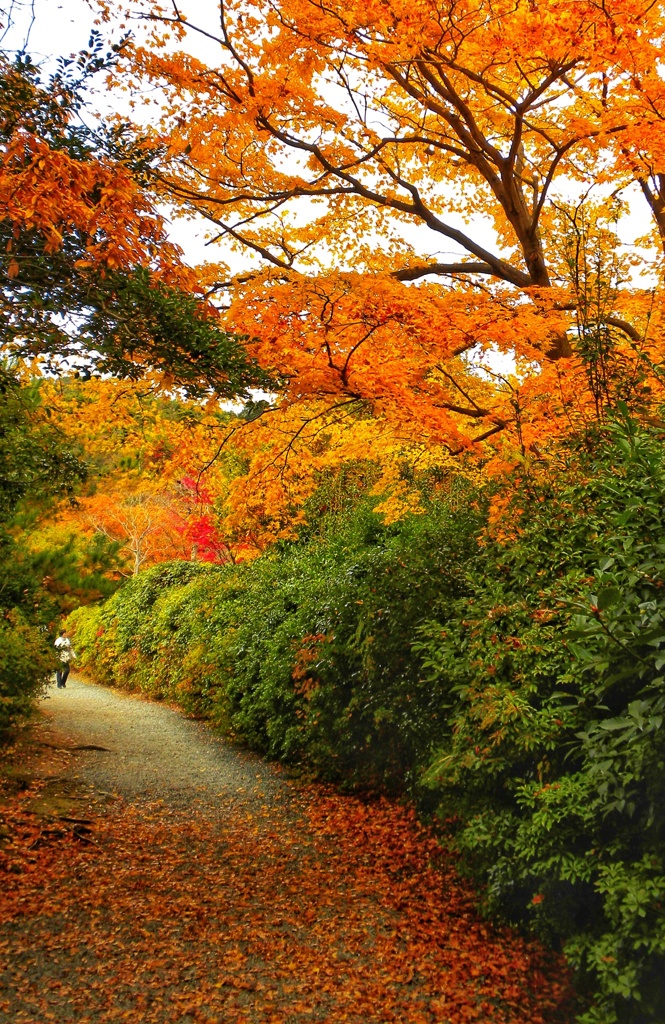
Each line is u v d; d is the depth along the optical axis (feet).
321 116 24.44
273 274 21.91
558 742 13.14
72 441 30.91
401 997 12.71
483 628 15.49
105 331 17.57
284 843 20.89
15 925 14.66
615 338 20.21
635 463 11.89
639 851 11.10
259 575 42.06
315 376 20.18
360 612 23.86
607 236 23.67
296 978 13.26
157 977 13.01
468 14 20.66
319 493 43.73
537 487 17.34
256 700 33.91
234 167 25.76
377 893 17.26
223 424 24.62
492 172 24.85
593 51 20.61
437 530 21.67
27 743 31.42
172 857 19.39
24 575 36.04
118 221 15.01
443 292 23.24
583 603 10.46
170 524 71.61
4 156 13.52
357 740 24.98
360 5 20.08
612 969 9.89
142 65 21.90
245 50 22.67
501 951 14.12
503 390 25.48
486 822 14.26
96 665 69.72
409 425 22.22
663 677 9.89
